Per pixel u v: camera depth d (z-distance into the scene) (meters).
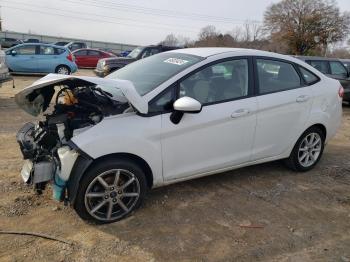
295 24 56.28
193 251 3.40
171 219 3.90
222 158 4.39
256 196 4.53
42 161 3.66
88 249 3.35
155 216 3.94
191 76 4.12
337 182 5.12
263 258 3.35
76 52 25.09
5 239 3.42
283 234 3.74
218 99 4.28
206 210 4.12
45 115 4.19
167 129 3.88
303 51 56.94
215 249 3.44
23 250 3.29
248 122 4.46
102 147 3.54
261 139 4.68
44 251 3.29
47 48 17.36
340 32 55.19
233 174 5.14
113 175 3.72
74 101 3.99
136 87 4.08
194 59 4.36
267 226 3.87
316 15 54.62
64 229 3.63
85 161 3.52
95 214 3.71
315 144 5.41
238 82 4.47
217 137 4.25
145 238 3.55
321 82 5.32
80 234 3.56
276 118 4.73
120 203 3.80
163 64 4.48
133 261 3.22
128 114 3.76
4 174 4.76
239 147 4.50
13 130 6.94
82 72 22.31
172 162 4.02
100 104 3.83
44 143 3.79
